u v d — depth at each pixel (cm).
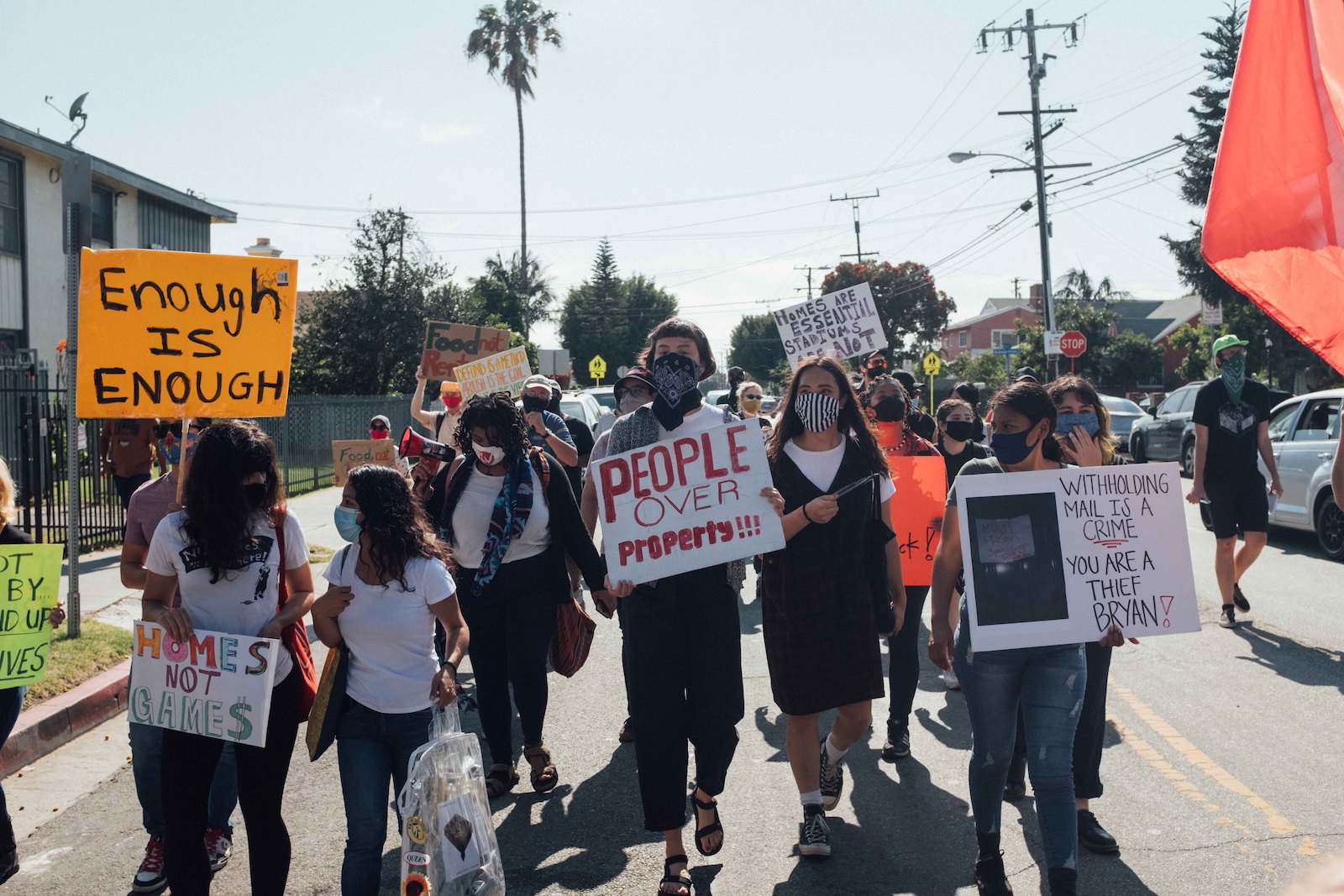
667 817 431
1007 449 431
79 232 796
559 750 617
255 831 385
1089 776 464
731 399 1083
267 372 528
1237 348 841
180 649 381
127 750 634
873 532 454
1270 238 333
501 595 539
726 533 436
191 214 2791
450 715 404
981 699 417
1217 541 866
